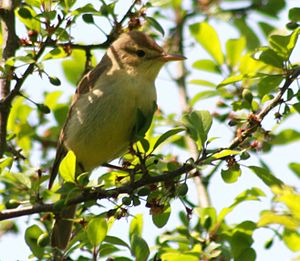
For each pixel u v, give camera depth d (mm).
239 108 9914
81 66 13305
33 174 10820
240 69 12039
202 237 10406
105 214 9391
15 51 10203
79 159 11320
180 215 10930
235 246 10055
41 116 13320
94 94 10930
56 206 9164
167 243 10617
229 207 10336
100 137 10891
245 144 9312
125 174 9719
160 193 9102
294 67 9484
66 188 9094
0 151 10070
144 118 9398
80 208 10602
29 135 12672
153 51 11305
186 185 8984
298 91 9227
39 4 10031
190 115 9266
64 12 9945
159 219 9492
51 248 9383
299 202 6500
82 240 9391
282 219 6430
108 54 11438
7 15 10188
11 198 9984
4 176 10164
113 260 9234
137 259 9219
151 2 10547
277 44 9453
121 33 10609
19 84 9805
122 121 10797
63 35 10219
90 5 9992
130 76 11047
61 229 10648
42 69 9445
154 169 10188
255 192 10461
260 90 9805
